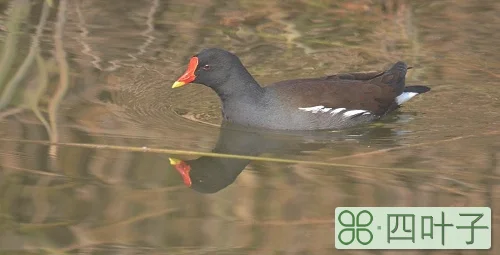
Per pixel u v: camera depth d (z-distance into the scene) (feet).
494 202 36.14
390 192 36.99
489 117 45.52
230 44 54.13
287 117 44.14
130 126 43.73
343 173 38.99
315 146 42.47
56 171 38.47
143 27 56.08
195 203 35.96
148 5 59.36
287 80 46.03
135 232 33.35
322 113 44.37
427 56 52.85
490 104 47.09
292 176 38.81
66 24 56.13
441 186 37.55
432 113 46.34
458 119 45.39
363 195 36.76
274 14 58.70
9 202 35.47
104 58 51.70
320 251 32.19
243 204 36.01
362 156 40.98
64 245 32.12
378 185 37.65
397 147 42.09
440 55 52.95
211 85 44.37
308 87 45.01
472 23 57.16
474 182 37.86
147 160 40.04
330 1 60.54
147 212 34.99
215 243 32.68
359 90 45.60
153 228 33.65
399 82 47.24
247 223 34.32
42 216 34.37
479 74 50.55
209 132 43.60
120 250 31.94
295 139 43.42
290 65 51.72
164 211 35.19
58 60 51.01
